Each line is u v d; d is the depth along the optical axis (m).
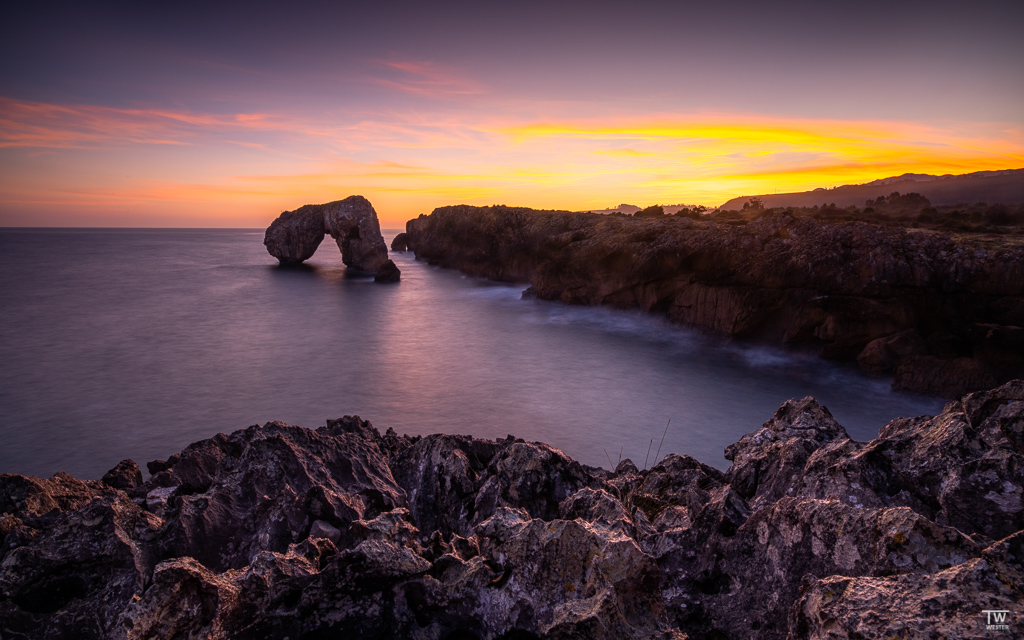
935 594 3.13
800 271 45.78
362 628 4.60
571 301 70.62
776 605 4.82
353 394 36.12
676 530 6.22
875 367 39.72
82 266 132.62
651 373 42.41
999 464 5.18
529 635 4.42
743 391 37.69
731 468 9.17
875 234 44.38
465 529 7.47
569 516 6.48
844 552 4.41
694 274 55.41
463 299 83.56
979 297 39.75
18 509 6.48
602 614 4.07
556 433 28.86
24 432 28.53
